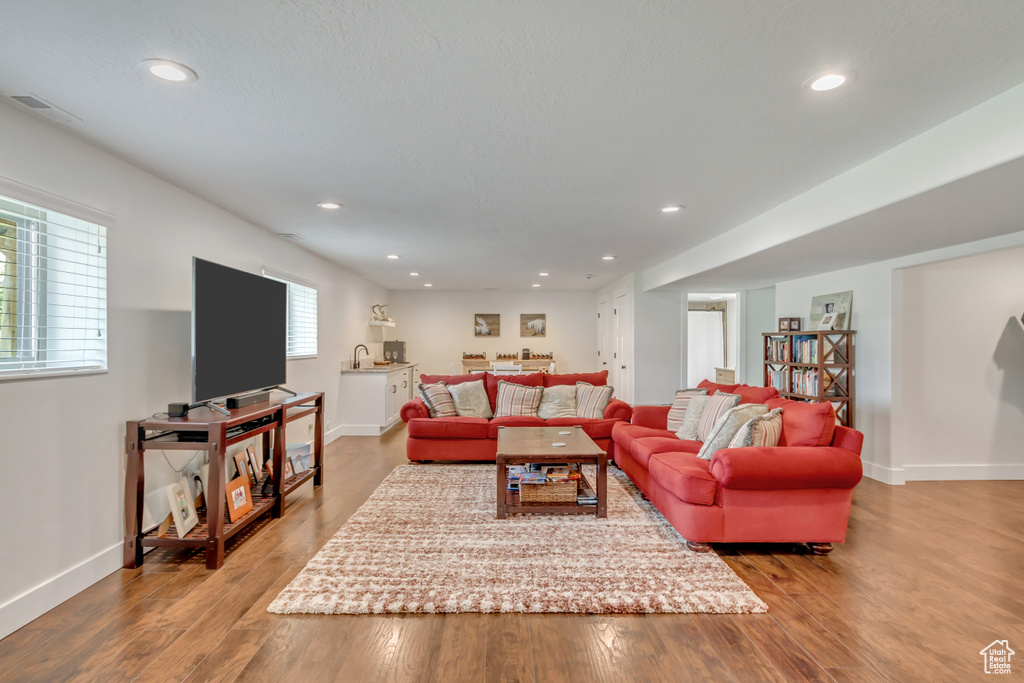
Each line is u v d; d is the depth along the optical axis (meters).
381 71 1.69
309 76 1.73
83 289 2.35
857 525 3.12
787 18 1.39
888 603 2.16
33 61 1.62
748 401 3.64
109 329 2.44
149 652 1.80
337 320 5.98
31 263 2.13
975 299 4.20
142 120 2.07
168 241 2.89
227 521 2.73
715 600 2.15
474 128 2.15
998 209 2.47
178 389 2.98
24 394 2.00
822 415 2.75
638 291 6.66
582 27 1.44
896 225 2.82
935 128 2.12
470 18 1.40
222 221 3.47
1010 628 1.97
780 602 2.17
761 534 2.62
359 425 6.14
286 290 3.96
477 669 1.71
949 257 3.52
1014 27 1.42
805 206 3.05
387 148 2.37
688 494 2.63
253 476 3.39
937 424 4.21
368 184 2.91
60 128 2.15
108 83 1.77
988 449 4.23
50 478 2.11
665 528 3.00
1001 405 4.23
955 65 1.64
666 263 5.75
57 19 1.39
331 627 1.96
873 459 4.27
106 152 2.42
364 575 2.36
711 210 3.47
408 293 9.02
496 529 2.97
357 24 1.43
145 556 2.61
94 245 2.39
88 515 2.30
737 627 1.97
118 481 2.49
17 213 2.05
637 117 2.04
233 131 2.18
